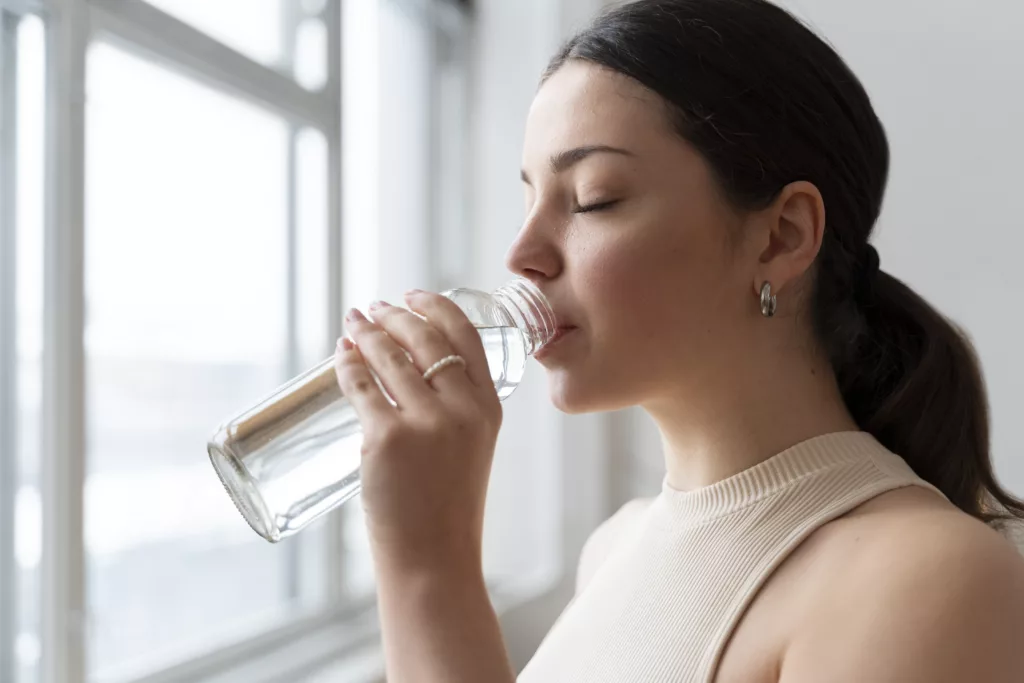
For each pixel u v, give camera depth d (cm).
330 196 182
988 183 174
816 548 64
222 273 163
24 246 124
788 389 72
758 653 62
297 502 66
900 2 180
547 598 212
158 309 148
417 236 227
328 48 183
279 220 179
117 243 140
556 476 218
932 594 54
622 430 217
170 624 152
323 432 66
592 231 68
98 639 138
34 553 125
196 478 158
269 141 175
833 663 56
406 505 60
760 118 68
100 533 138
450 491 60
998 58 173
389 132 212
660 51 67
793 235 70
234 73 157
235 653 161
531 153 71
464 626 60
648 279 67
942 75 177
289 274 182
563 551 217
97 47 135
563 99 70
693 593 69
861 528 63
